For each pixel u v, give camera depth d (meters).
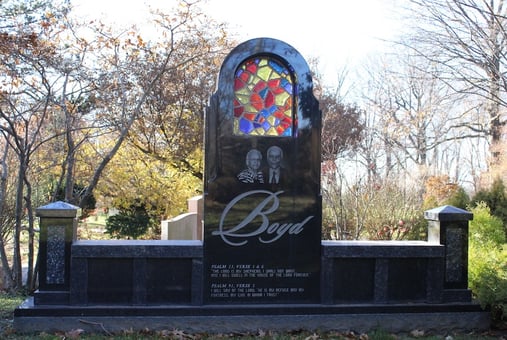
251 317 6.43
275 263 6.65
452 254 6.93
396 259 6.83
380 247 6.77
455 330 6.73
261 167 6.70
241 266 6.59
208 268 6.54
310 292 6.70
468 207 9.66
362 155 26.81
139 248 6.39
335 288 6.73
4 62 9.88
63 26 11.45
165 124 16.69
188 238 12.41
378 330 6.43
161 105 15.82
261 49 6.78
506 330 6.75
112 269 6.39
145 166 16.83
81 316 6.19
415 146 26.77
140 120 15.48
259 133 6.83
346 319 6.59
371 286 6.79
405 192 12.84
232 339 6.09
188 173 17.42
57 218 6.33
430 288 6.84
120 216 18.30
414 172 22.53
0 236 9.33
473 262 7.35
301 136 6.79
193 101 16.52
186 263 6.52
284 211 6.71
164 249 6.44
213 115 6.66
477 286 7.18
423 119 26.44
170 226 11.29
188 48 15.50
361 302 6.75
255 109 6.85
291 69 6.84
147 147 16.55
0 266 11.43
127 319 6.25
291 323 6.50
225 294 6.55
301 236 6.72
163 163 16.86
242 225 6.62
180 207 17.36
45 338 5.79
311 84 6.85
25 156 9.34
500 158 17.88
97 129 12.27
